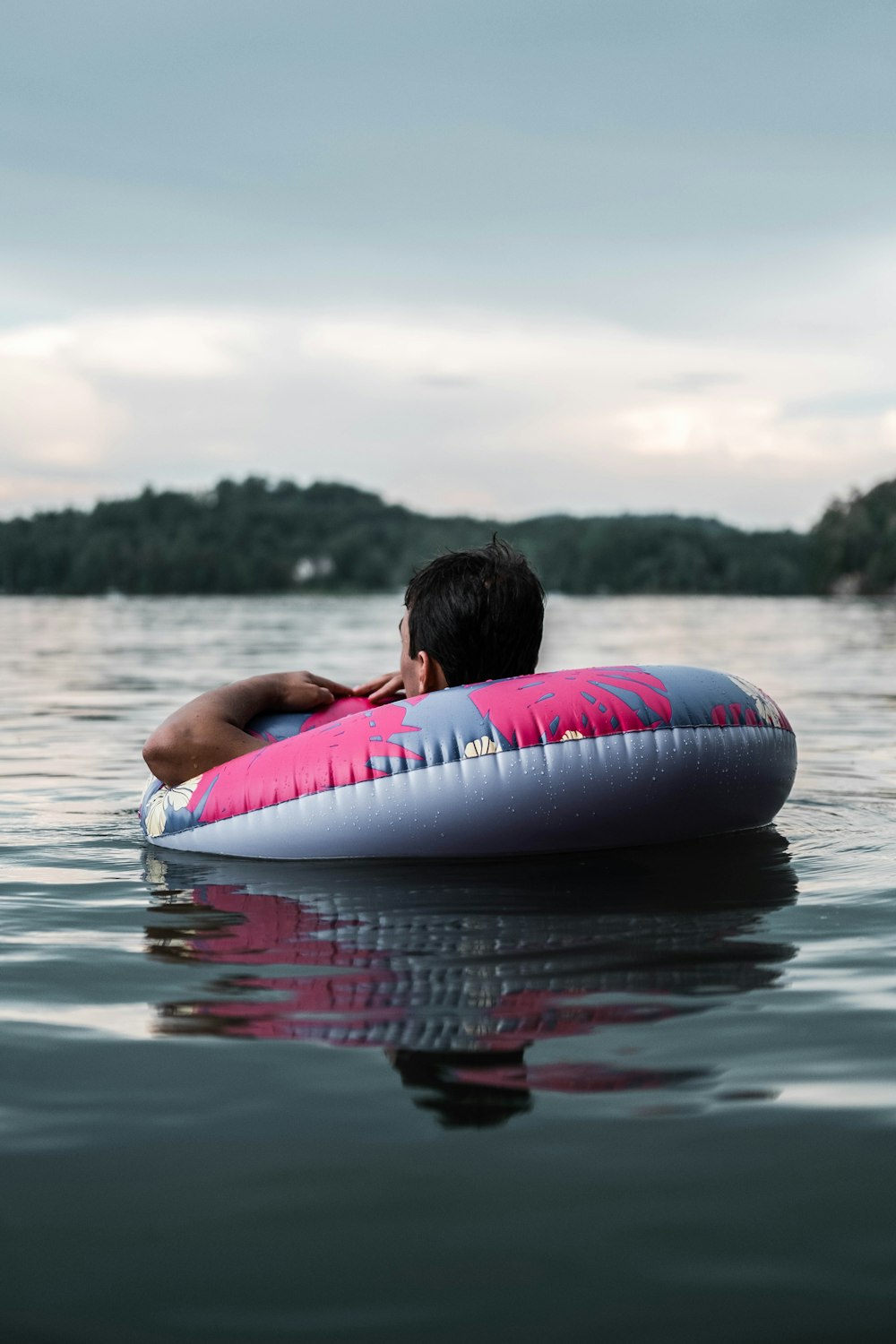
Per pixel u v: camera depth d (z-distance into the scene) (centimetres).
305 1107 142
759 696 318
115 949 209
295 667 1131
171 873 274
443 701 294
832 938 213
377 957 204
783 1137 133
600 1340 99
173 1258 111
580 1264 110
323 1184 124
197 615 3538
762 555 12475
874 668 1125
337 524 15438
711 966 197
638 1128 136
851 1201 120
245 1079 150
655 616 3244
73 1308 104
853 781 405
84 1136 135
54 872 276
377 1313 103
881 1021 169
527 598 305
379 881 265
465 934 219
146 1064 155
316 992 184
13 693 805
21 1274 109
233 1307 104
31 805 365
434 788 282
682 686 304
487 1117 139
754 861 281
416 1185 123
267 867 281
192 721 312
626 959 201
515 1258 111
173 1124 138
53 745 515
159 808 310
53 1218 118
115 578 13462
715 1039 163
